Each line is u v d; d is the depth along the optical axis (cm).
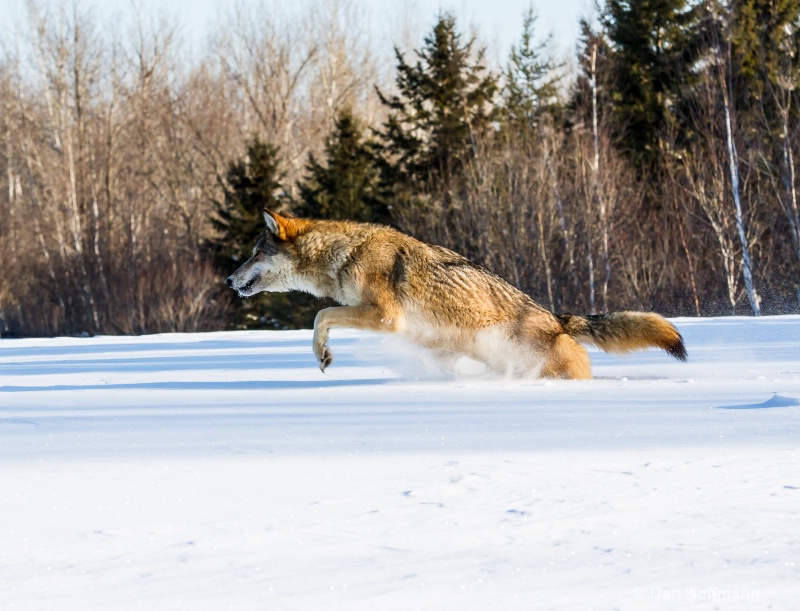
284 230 1984
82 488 788
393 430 1098
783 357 2094
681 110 8150
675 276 7131
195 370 2300
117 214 10206
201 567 558
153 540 617
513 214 7119
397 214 8269
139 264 8994
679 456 866
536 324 1830
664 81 8375
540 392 1512
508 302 1839
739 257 7044
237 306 8431
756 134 7244
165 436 1094
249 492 756
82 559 579
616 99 8300
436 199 7944
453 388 1639
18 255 9694
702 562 554
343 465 868
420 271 1847
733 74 7438
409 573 540
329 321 1858
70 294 9019
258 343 3447
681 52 8138
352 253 1900
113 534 633
